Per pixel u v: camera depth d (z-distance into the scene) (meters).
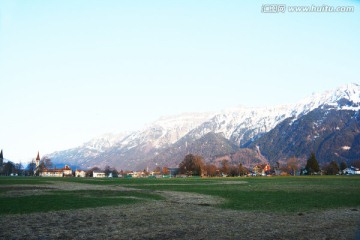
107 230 27.19
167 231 26.80
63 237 24.84
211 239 24.22
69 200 49.72
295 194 60.03
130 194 62.00
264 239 24.17
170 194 62.22
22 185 89.56
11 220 31.75
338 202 46.12
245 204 44.88
